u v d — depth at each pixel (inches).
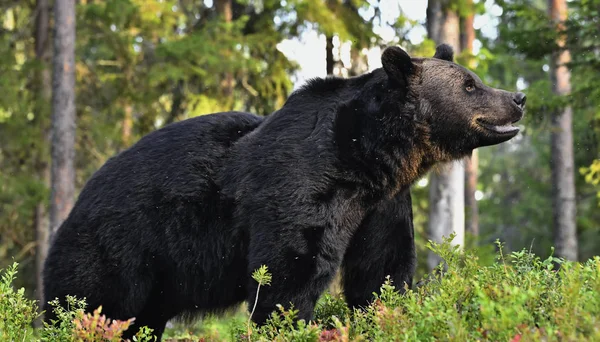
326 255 396.8
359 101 414.9
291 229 392.8
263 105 1350.9
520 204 2012.8
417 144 425.7
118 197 432.5
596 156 1593.3
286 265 391.5
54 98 1102.4
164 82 1339.8
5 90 1208.8
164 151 434.6
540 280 339.3
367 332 330.0
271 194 399.2
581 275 331.0
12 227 1318.9
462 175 1071.6
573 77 1285.7
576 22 1038.4
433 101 422.9
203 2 1429.6
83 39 1257.4
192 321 451.5
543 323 289.9
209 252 421.1
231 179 416.5
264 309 394.3
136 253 428.1
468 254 377.1
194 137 432.8
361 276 430.9
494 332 274.1
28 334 366.0
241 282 422.9
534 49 1072.8
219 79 1273.4
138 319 441.4
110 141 1396.4
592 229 1834.4
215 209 417.7
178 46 1163.9
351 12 1191.6
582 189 1713.8
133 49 1261.1
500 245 373.4
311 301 397.1
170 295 436.8
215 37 1210.6
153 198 426.6
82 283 429.4
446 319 284.7
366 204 409.1
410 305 301.6
